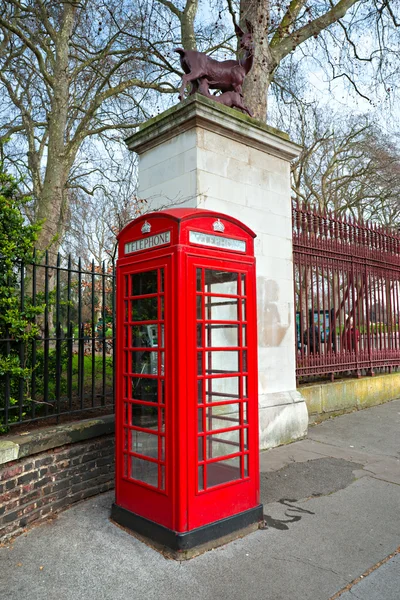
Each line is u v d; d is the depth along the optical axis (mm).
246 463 3658
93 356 4672
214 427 3582
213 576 2980
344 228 8344
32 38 10836
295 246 7203
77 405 5395
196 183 5484
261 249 6332
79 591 2836
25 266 4430
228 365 3691
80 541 3453
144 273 3586
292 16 9414
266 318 6340
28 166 16172
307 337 7469
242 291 3674
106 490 4520
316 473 5035
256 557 3223
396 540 3514
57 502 3990
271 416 6098
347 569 3092
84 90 14141
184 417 3178
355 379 8359
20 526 3596
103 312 4812
